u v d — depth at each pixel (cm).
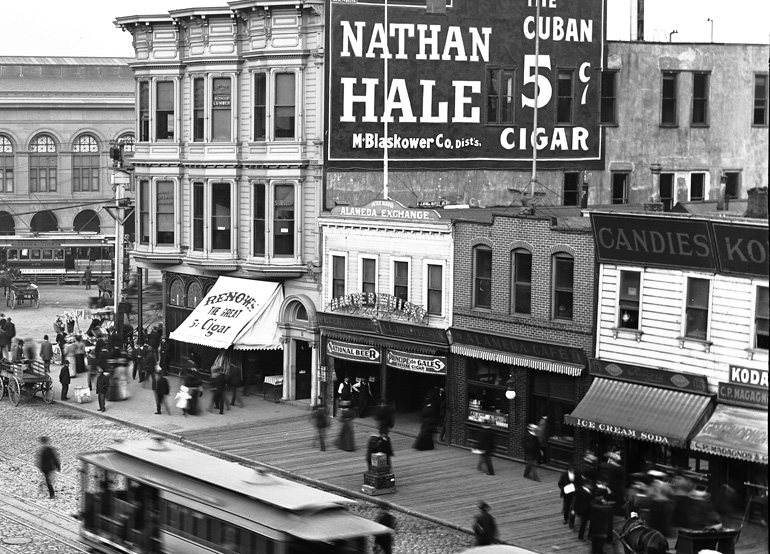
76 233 10844
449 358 4506
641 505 3303
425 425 4422
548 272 4122
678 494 3391
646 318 3778
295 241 5375
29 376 5341
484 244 4366
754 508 3444
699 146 6431
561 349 4019
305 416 5025
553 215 4719
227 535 2600
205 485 2698
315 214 5344
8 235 10700
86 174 11881
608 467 3706
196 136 5703
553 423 4144
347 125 5378
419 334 4566
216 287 5628
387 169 5341
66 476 4028
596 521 3152
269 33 5394
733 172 6525
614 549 3189
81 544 3219
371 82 5428
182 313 5938
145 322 7394
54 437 4656
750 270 3456
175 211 5841
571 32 6031
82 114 11788
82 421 4975
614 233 3822
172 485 2789
